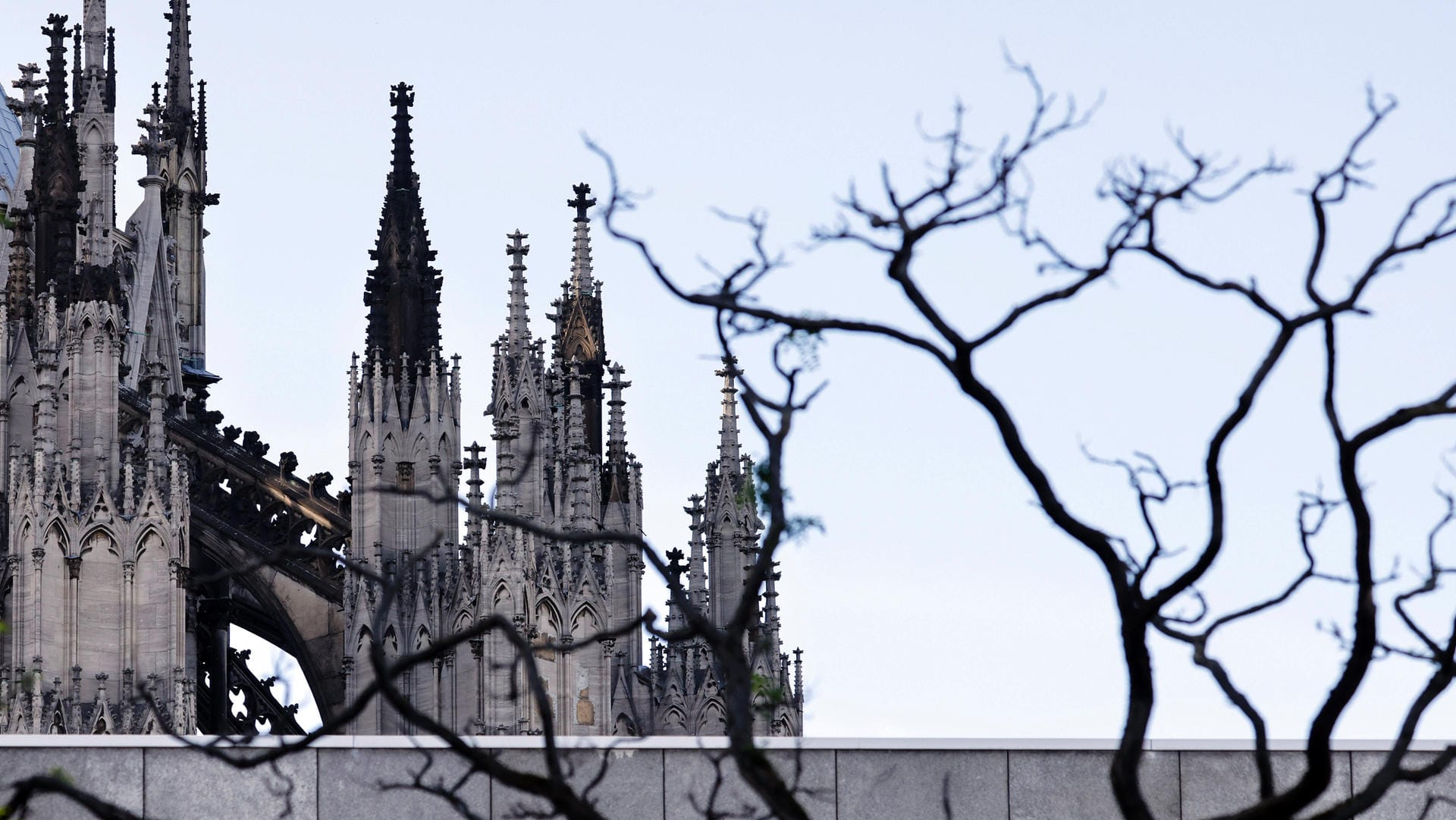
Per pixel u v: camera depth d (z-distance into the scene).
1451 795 91.19
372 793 89.31
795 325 53.50
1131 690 52.88
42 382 156.75
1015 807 90.94
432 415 175.88
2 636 152.75
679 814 90.25
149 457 158.38
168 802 88.12
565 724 164.12
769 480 54.50
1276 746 92.00
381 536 172.62
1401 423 51.66
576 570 167.50
